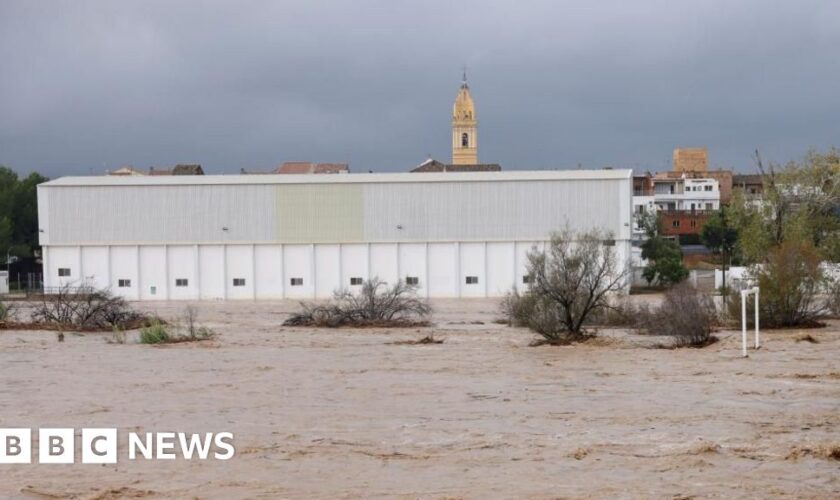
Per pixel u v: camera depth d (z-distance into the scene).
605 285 54.41
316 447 21.23
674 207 152.88
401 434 22.69
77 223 92.31
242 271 91.75
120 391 30.28
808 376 31.98
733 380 31.33
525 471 18.81
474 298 89.56
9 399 28.66
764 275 51.34
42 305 68.31
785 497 16.78
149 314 67.00
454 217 90.56
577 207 89.81
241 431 23.20
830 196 68.31
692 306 44.75
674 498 16.70
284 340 49.25
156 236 91.94
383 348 44.41
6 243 117.62
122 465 19.75
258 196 91.62
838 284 54.72
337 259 91.25
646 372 33.91
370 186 90.94
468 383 31.64
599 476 18.34
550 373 34.12
